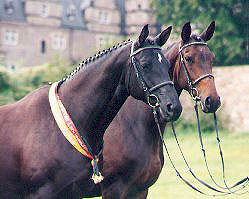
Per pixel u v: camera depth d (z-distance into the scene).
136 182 6.50
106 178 6.40
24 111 5.02
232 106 26.64
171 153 19.83
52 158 4.80
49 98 4.96
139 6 68.44
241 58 38.88
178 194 11.59
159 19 44.03
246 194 11.41
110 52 5.01
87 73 5.00
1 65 23.78
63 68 24.50
